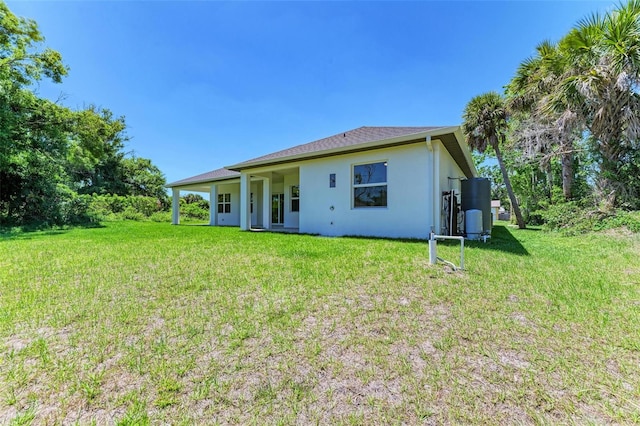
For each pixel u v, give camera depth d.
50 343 1.92
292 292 2.93
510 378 1.54
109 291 2.98
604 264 4.09
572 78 8.06
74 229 11.46
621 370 1.61
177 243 6.64
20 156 11.88
